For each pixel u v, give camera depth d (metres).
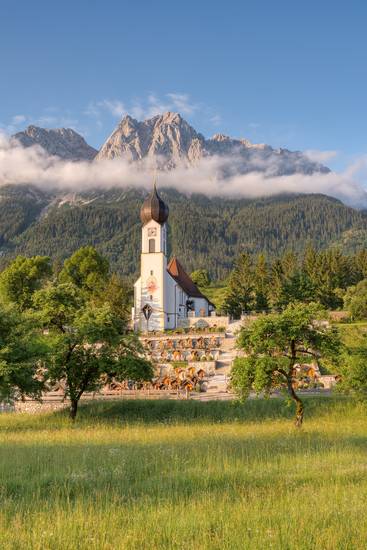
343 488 16.45
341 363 39.06
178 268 130.38
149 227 112.00
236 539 12.45
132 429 35.25
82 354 44.75
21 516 14.25
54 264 178.12
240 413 43.31
